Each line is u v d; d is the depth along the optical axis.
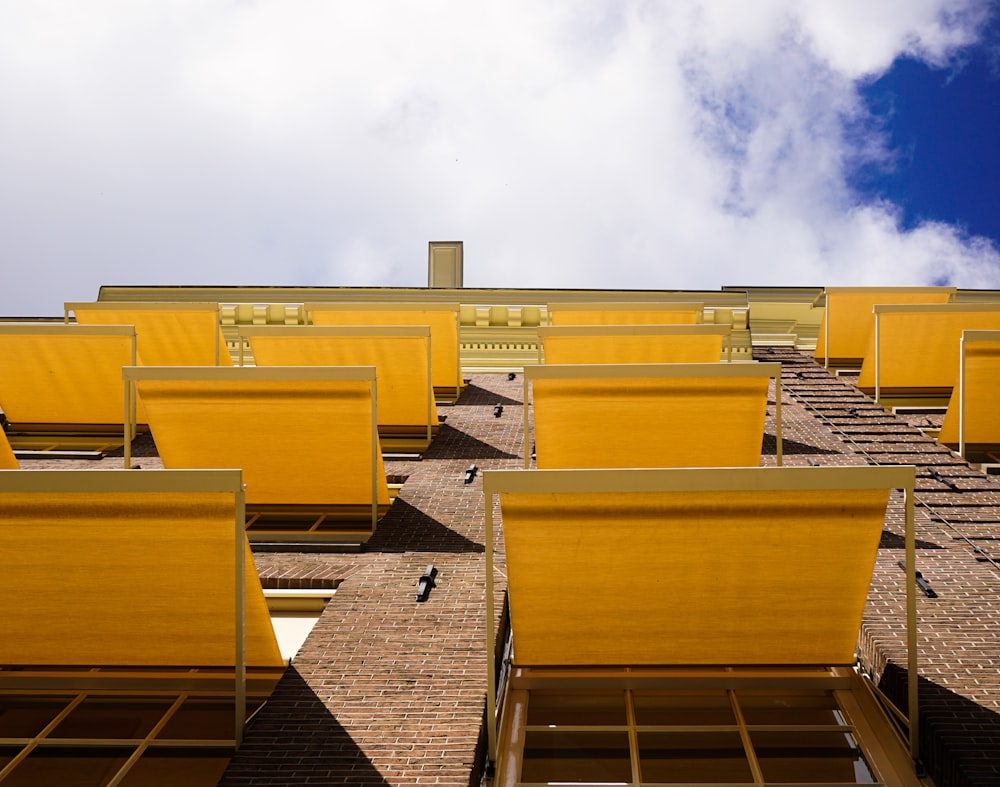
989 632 5.57
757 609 5.05
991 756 4.43
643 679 5.26
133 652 5.40
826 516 4.74
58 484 4.88
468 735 4.70
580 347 9.29
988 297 14.31
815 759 4.95
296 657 5.42
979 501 7.96
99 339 10.02
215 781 4.94
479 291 14.64
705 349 9.14
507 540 4.88
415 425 9.98
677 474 4.67
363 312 11.08
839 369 13.06
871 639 5.54
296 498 7.86
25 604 5.20
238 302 14.89
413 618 5.86
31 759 5.03
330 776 4.42
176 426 7.45
